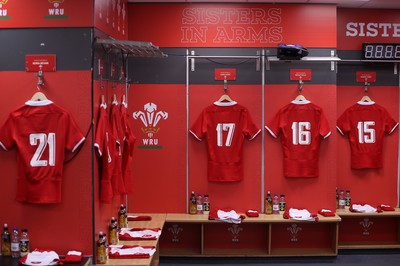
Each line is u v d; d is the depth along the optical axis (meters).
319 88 5.90
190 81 5.87
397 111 6.40
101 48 4.17
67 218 3.98
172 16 5.83
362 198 6.40
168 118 5.89
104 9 4.29
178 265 5.76
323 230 6.09
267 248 5.95
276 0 5.77
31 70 3.93
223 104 5.85
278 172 5.92
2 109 3.96
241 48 5.86
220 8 5.83
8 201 4.00
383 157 6.41
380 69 6.36
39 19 3.92
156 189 5.92
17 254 3.96
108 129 4.28
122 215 5.11
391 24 6.31
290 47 5.55
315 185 5.94
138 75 5.87
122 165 4.95
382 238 6.42
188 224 6.02
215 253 5.85
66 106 3.94
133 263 4.03
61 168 3.92
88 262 3.86
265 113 5.89
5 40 3.94
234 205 5.93
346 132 6.35
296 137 5.87
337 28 6.31
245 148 5.91
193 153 5.91
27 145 3.92
